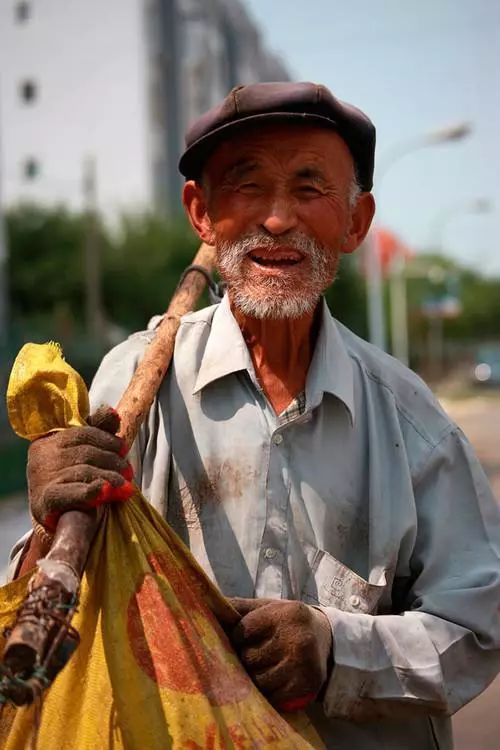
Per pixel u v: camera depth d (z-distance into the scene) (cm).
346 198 181
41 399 156
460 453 189
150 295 3014
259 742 149
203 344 189
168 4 4491
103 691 147
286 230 174
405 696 169
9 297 2911
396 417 186
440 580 180
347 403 181
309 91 172
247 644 159
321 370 181
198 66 4728
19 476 1223
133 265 3000
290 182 174
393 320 3152
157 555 153
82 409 157
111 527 151
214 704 148
